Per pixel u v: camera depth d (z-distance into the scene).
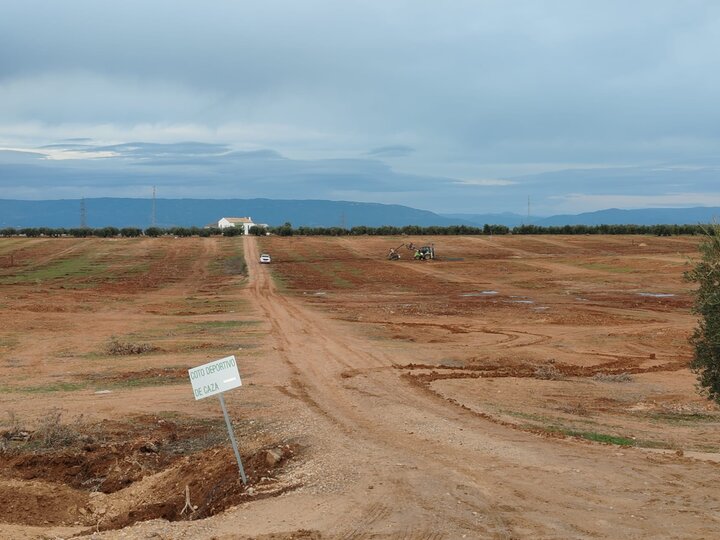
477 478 10.50
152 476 12.13
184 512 10.27
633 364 25.30
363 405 16.86
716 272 13.38
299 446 12.59
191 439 14.44
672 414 17.48
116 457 13.13
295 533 8.32
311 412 15.97
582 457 11.88
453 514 8.97
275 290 54.31
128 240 106.69
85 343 28.16
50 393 18.78
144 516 10.20
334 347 27.38
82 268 72.62
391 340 29.80
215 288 55.81
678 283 56.50
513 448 12.43
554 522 8.71
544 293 51.72
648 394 20.02
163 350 26.30
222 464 11.66
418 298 48.94
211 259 83.12
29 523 10.33
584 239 110.12
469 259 84.25
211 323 34.94
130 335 30.53
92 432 14.82
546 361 25.48
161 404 17.39
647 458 11.93
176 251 92.06
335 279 63.16
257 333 31.28
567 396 19.44
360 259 84.19
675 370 24.12
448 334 32.00
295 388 19.25
